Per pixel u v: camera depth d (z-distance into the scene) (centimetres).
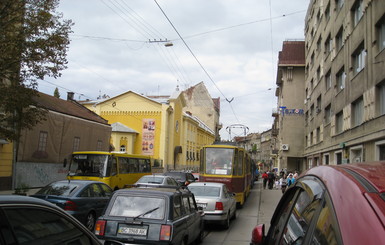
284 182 2833
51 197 1035
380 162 289
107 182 1744
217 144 1992
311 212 254
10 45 1134
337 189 228
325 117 2977
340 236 188
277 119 6216
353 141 2009
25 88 1210
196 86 7506
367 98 1778
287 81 4472
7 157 1983
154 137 4566
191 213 852
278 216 389
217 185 1306
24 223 254
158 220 689
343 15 2322
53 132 2383
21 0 1197
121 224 692
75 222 317
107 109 4709
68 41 1249
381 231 174
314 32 3588
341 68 2383
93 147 2902
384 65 1551
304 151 4234
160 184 1758
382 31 1631
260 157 12194
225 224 1247
